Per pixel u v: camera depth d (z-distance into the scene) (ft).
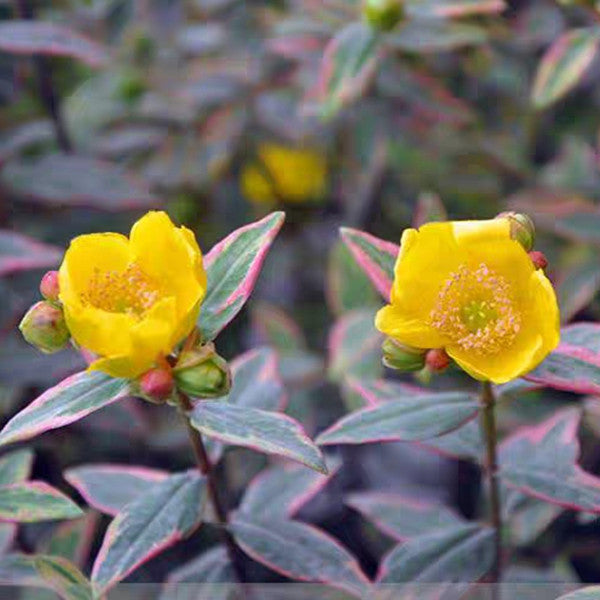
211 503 1.29
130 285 1.12
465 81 1.91
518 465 1.27
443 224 1.13
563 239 1.70
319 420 1.72
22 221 1.74
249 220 1.97
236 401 1.30
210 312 1.17
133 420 1.59
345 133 1.86
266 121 1.86
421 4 1.57
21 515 1.22
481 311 1.15
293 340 1.69
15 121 1.74
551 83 1.55
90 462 1.68
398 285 1.14
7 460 1.30
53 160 1.69
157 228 1.11
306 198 2.06
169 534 1.19
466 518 1.72
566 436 1.30
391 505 1.41
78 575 1.25
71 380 1.16
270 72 1.86
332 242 1.99
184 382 1.11
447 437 1.30
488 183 1.84
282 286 1.97
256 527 1.29
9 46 1.59
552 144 1.95
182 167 1.84
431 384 1.70
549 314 1.11
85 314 1.08
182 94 1.87
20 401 1.64
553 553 1.52
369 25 1.55
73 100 1.94
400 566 1.28
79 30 1.82
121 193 1.67
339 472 1.83
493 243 1.14
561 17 1.83
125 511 1.20
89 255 1.13
